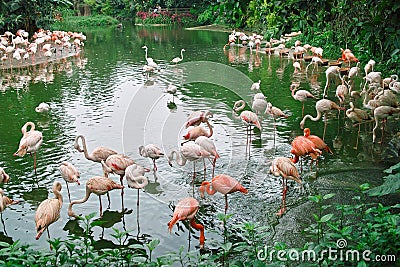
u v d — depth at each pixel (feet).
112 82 43.55
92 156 21.30
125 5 133.39
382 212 12.55
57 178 21.34
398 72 33.14
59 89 40.50
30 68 51.29
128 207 18.67
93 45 74.18
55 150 24.95
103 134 27.73
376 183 19.74
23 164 22.98
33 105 34.96
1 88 40.96
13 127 29.32
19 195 19.70
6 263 10.75
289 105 33.47
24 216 17.97
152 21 118.11
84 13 136.46
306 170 21.58
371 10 29.43
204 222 17.31
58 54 62.18
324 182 20.07
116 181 21.07
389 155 23.17
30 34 73.51
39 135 22.34
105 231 16.84
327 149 22.34
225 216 13.21
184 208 15.64
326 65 50.19
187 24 114.21
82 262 11.78
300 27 22.03
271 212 17.74
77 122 30.30
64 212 18.26
